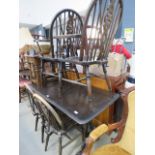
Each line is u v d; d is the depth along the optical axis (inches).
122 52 66.7
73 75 74.7
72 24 60.6
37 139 67.6
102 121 70.2
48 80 71.1
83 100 47.6
